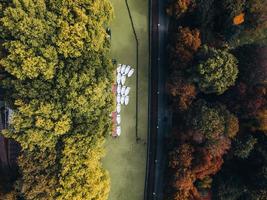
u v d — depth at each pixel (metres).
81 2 80.38
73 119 80.88
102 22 83.88
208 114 86.38
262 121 89.94
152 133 95.38
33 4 76.94
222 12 91.38
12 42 76.44
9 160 85.88
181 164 87.81
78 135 80.19
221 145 87.75
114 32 93.00
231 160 95.00
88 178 81.25
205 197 91.75
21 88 77.69
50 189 80.19
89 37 80.75
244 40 94.19
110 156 92.69
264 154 91.56
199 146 88.62
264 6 89.56
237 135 92.50
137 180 94.69
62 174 79.75
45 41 78.19
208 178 90.88
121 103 92.94
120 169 93.56
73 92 78.31
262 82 90.44
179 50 88.62
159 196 95.12
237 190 91.38
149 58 95.38
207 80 86.56
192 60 89.12
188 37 87.81
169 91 90.56
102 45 84.69
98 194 83.19
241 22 90.88
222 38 93.75
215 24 94.00
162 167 95.38
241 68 92.00
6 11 76.00
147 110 95.25
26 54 76.88
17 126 78.06
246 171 94.00
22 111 77.56
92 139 81.25
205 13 89.44
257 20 91.19
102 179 84.44
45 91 78.38
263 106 90.19
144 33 95.19
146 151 95.25
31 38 76.94
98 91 79.94
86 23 80.69
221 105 89.81
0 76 79.25
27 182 79.69
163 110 95.75
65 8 78.88
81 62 80.25
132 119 94.25
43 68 77.25
